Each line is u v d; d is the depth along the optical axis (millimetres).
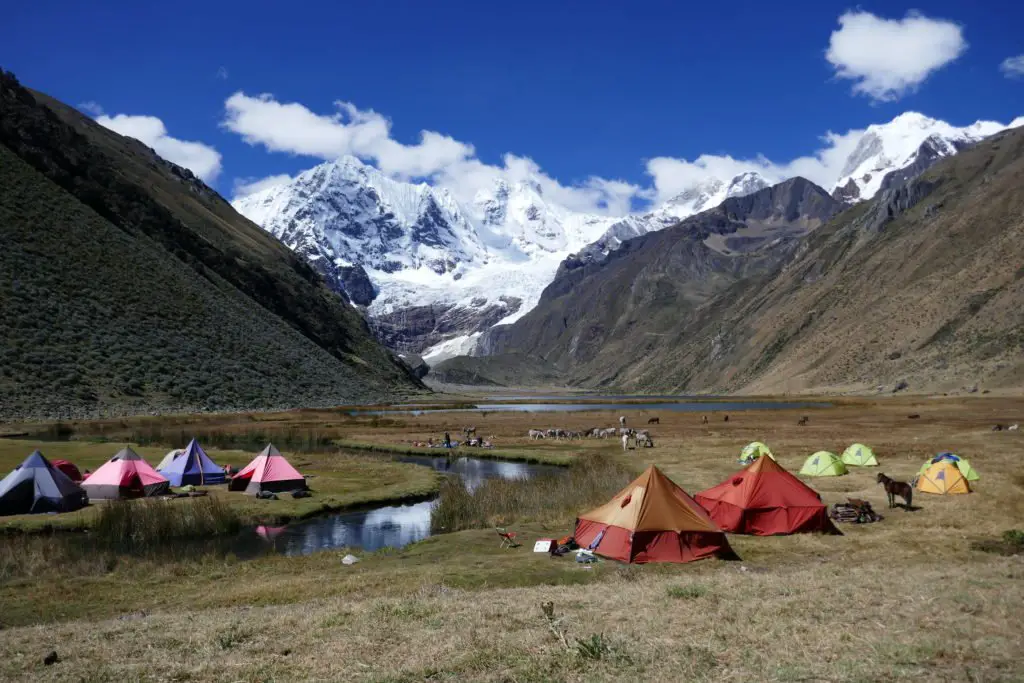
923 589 14555
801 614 12750
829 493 35625
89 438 68625
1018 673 9250
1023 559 19703
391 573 21703
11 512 32406
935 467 35219
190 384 106500
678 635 11672
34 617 17969
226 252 194000
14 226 107750
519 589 17438
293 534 31109
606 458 51312
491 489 36781
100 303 108875
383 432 85750
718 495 27938
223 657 11609
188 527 30391
